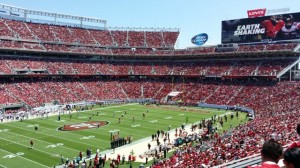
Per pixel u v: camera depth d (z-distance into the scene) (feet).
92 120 220.23
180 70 353.31
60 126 198.49
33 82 299.58
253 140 108.78
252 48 310.04
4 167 119.65
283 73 281.74
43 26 360.89
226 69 322.75
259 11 306.35
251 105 260.83
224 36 328.49
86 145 153.69
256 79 299.58
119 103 318.65
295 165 13.74
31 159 130.41
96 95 321.73
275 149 15.69
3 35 310.04
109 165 123.54
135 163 126.82
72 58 355.15
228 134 151.02
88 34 391.86
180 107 291.99
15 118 225.76
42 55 330.75
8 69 286.25
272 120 159.02
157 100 326.44
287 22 288.10
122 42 402.93
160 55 369.91
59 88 307.58
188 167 90.12
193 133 172.24
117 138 156.04
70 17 391.24
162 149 142.31
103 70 358.23
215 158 94.32
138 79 366.84
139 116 238.07
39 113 246.27
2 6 336.90
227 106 275.80
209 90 313.32
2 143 155.02
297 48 282.15
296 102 228.63
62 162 126.00
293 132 107.04
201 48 356.18
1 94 262.26
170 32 420.77
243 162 37.27
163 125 204.44
